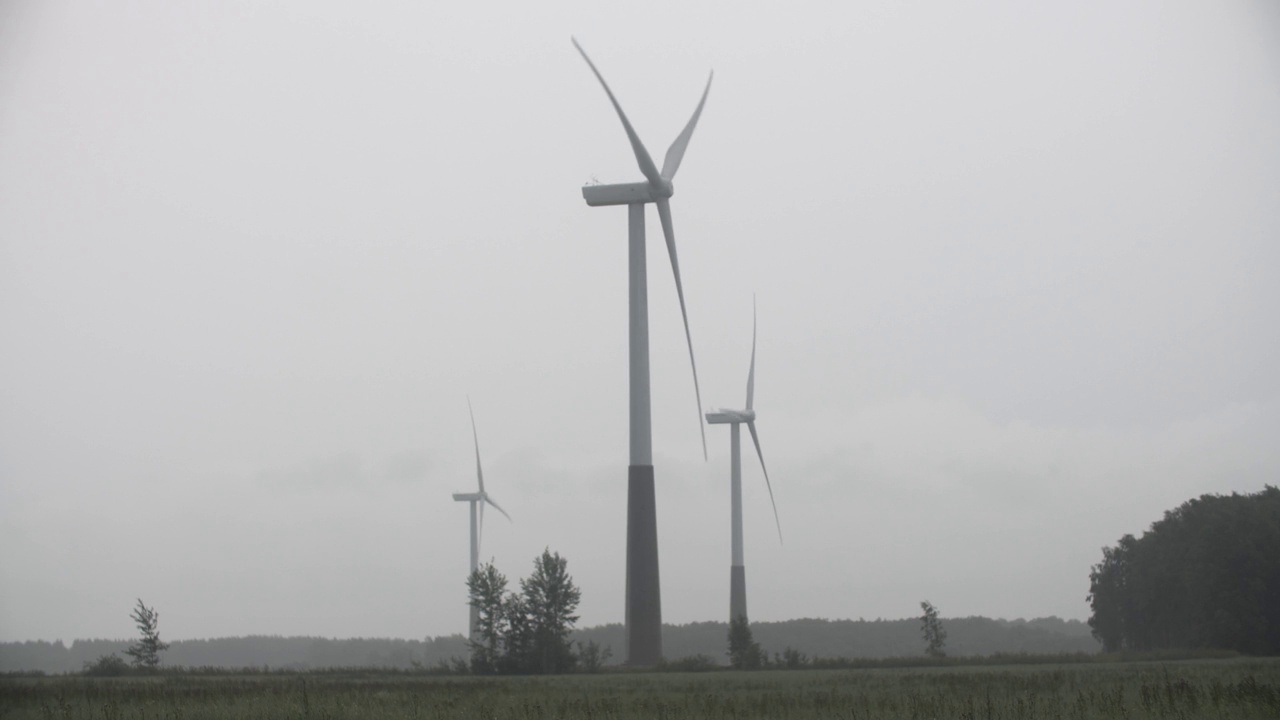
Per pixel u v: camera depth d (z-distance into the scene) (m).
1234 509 126.62
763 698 48.84
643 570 103.06
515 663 96.62
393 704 48.56
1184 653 106.38
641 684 68.94
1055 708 41.94
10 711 46.69
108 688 60.56
